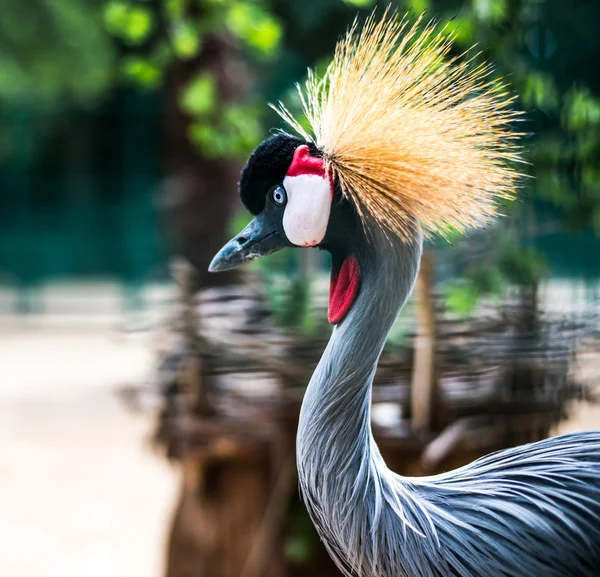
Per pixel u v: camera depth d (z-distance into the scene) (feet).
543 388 11.42
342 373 7.63
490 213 7.66
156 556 20.22
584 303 13.14
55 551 20.65
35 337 45.55
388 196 7.47
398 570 7.51
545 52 14.29
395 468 11.58
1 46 35.65
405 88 7.82
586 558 7.23
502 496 7.54
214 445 12.22
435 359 11.00
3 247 63.21
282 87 24.02
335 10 18.67
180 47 16.40
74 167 66.69
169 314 12.71
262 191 7.82
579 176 12.97
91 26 32.07
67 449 27.76
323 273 16.55
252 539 13.09
